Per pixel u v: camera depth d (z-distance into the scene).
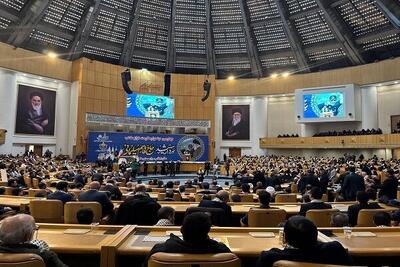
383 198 6.91
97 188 6.80
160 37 30.98
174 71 33.09
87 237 3.21
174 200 7.27
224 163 26.86
